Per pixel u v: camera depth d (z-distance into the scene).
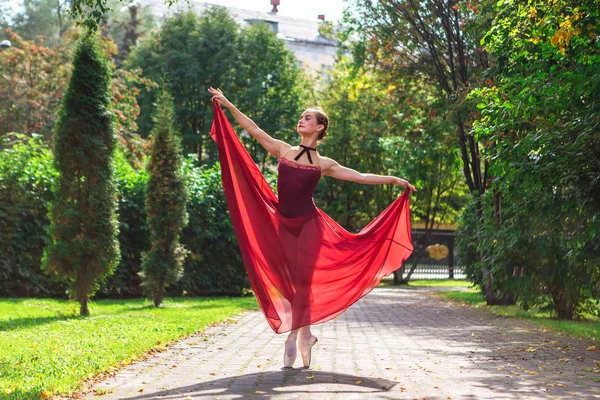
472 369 7.79
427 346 10.09
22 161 19.64
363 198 41.19
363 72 23.67
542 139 10.11
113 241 14.51
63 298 19.28
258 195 7.64
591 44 10.27
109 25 58.94
